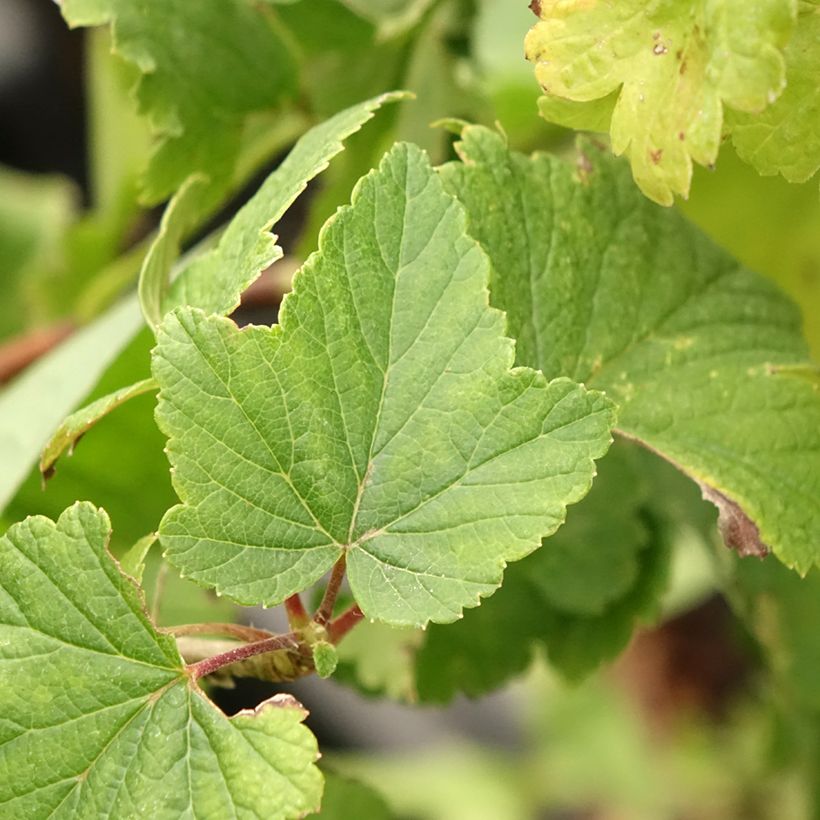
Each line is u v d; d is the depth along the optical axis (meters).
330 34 0.39
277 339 0.31
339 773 0.37
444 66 0.41
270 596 0.31
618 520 0.40
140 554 0.32
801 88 0.32
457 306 0.32
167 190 0.38
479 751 0.82
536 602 0.40
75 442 0.33
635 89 0.32
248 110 0.39
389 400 0.31
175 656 0.31
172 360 0.31
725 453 0.34
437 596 0.31
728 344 0.35
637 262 0.35
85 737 0.31
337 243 0.31
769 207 0.38
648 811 0.76
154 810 0.31
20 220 0.66
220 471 0.31
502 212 0.33
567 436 0.31
